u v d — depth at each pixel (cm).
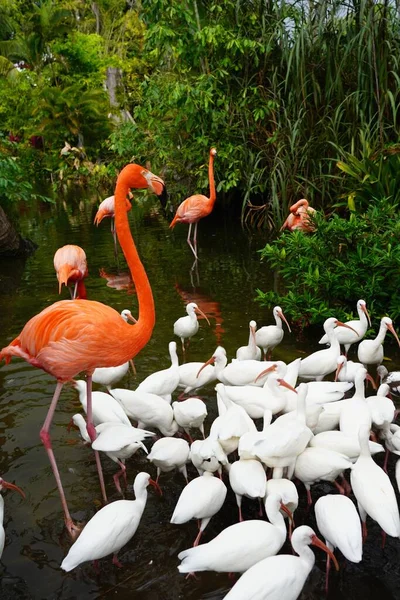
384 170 956
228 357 706
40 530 424
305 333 788
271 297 809
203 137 1452
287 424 446
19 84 3147
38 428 561
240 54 1416
